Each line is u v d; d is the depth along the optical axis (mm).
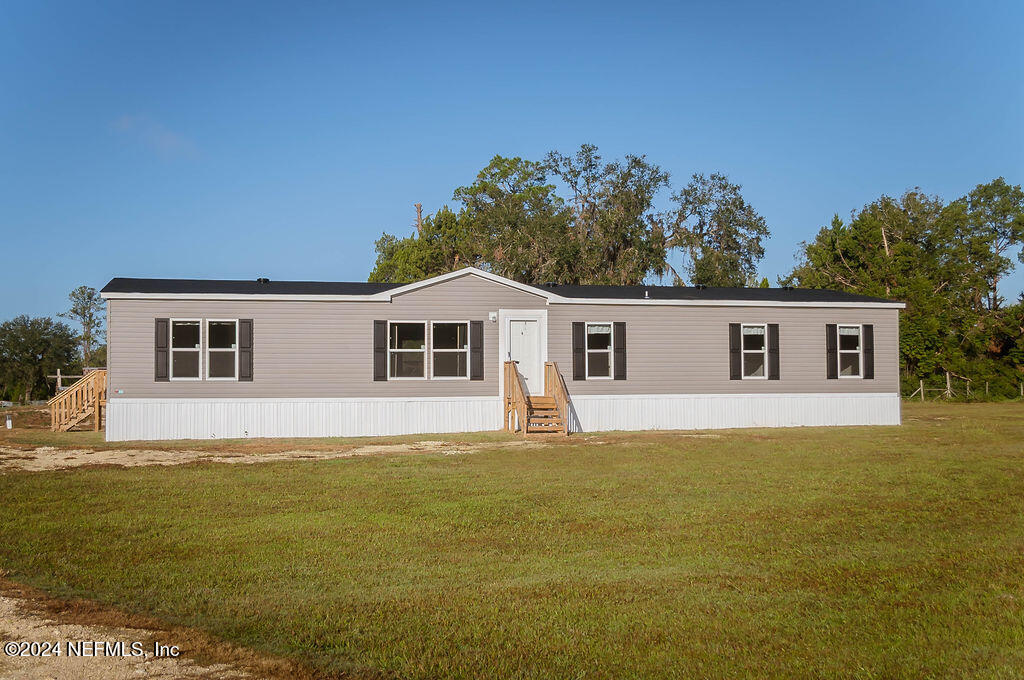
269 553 9078
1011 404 35625
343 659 6023
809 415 24844
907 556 8812
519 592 7637
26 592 7531
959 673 5777
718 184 50031
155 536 9859
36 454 17453
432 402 22547
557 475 14281
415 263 53938
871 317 25438
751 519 10695
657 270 49188
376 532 10078
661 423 23875
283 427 21656
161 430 21031
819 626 6711
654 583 7918
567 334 23453
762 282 48000
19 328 42750
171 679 5555
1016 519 10570
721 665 5953
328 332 22016
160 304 21141
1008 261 55094
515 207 50750
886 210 53344
